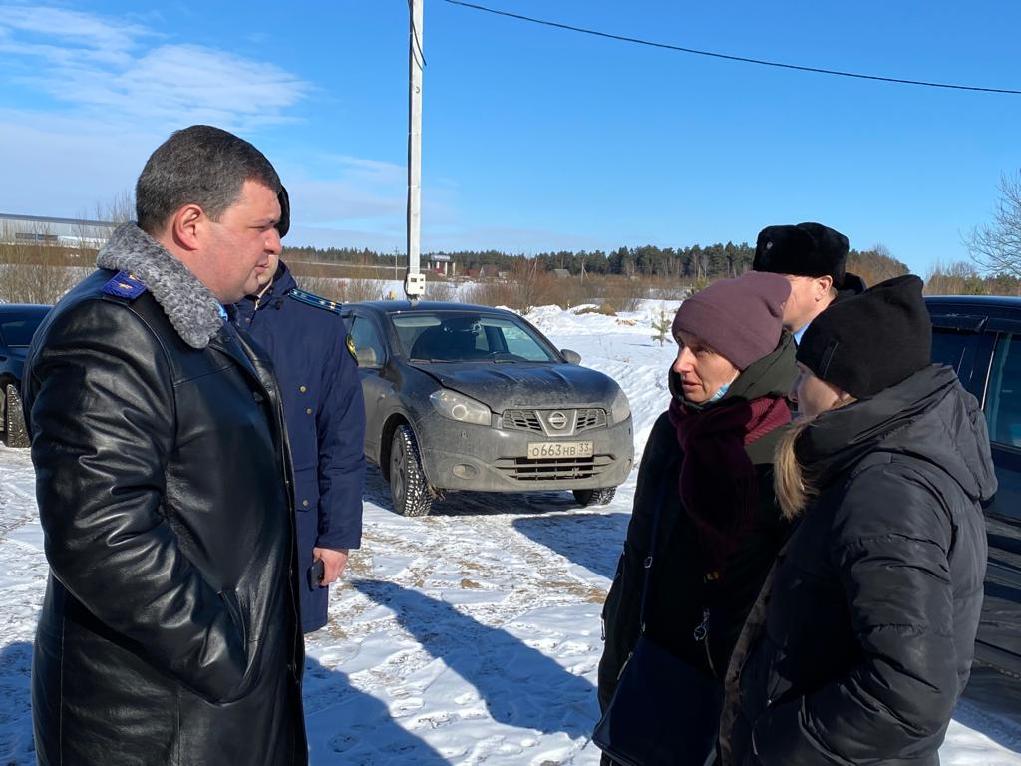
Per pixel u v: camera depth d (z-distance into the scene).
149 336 1.68
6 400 10.07
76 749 1.71
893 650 1.44
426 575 5.68
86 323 1.64
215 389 1.80
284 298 3.10
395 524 6.90
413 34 12.98
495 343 8.02
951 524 1.53
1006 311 4.14
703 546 2.08
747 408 2.04
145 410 1.64
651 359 15.88
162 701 1.72
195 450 1.75
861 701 1.46
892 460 1.57
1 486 7.96
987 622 3.80
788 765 1.57
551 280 31.78
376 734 3.60
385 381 7.50
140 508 1.60
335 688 4.02
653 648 2.18
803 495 1.69
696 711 2.04
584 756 3.44
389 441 7.46
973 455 1.65
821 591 1.60
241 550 1.82
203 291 1.78
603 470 7.00
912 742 1.46
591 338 20.28
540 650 4.48
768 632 1.70
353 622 4.85
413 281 13.41
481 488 6.73
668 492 2.23
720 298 2.08
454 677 4.15
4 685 3.89
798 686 1.62
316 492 3.17
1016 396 3.96
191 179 1.80
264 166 1.92
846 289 2.92
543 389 6.94
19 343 10.22
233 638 1.71
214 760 1.76
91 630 1.71
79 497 1.56
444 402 6.82
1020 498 3.73
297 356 3.07
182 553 1.67
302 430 3.09
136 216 1.88
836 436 1.63
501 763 3.38
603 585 5.55
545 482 6.84
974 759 3.51
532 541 6.53
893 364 1.61
